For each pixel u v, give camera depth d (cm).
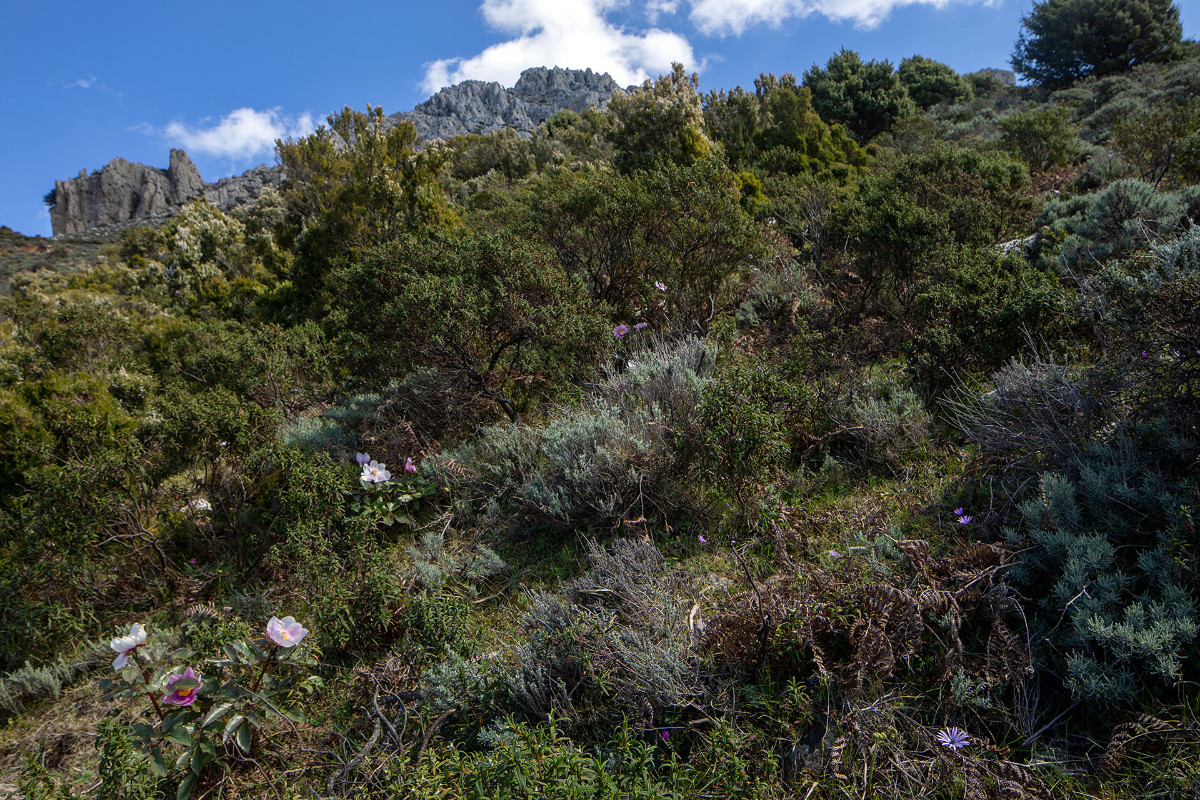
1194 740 192
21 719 308
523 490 403
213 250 2088
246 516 427
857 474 386
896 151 1706
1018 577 250
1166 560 228
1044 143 1256
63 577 361
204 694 251
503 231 579
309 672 311
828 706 222
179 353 883
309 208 1430
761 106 1850
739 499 360
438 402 525
